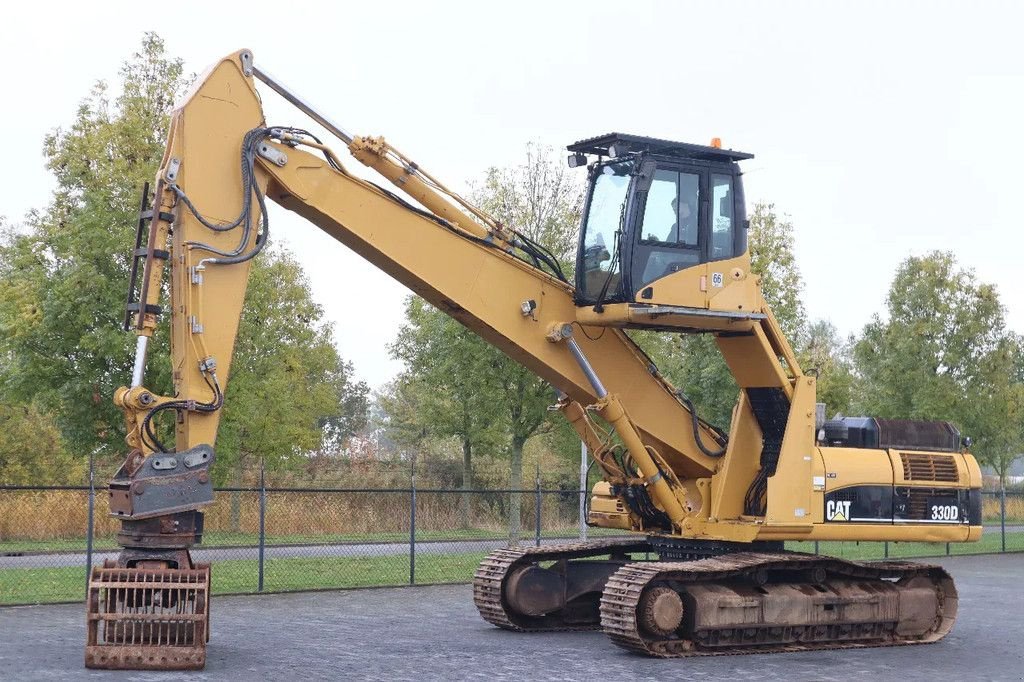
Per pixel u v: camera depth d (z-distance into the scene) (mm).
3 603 17062
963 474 16250
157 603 11828
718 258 14336
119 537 11852
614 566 16188
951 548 32000
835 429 16109
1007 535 37719
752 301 14508
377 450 46688
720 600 14148
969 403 35219
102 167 22594
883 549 31219
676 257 14078
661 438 15055
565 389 14594
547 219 28047
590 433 15375
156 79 23484
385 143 13234
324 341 37812
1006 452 42969
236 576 21484
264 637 14523
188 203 12016
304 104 12875
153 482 11625
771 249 29312
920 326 35375
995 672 13070
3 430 33625
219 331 12141
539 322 14141
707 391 27219
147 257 11984
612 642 14227
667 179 14141
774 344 15180
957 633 16391
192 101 12180
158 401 11828
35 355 22328
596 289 14141
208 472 11883
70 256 22500
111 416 22375
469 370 26188
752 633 14531
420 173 13453
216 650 13359
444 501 33438
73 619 15648
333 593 19734
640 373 14969
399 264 13125
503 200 28578
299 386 36062
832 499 15242
